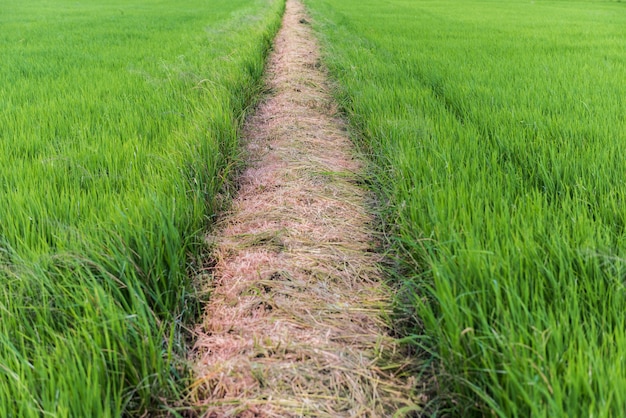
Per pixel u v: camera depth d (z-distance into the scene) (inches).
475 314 59.9
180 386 65.2
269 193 123.6
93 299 66.5
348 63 244.5
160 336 66.5
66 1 838.5
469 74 217.6
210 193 114.2
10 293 66.7
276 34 420.2
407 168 112.8
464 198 91.0
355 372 66.9
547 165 109.8
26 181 99.1
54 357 58.2
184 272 85.4
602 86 189.3
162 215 86.7
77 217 87.8
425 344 70.4
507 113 148.9
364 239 103.5
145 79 203.3
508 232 77.6
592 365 51.1
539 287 65.1
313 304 81.4
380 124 147.7
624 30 423.5
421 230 87.0
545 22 508.1
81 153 114.5
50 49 290.7
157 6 726.5
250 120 185.2
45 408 51.4
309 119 182.4
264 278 88.4
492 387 52.2
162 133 135.3
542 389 47.4
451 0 995.9
